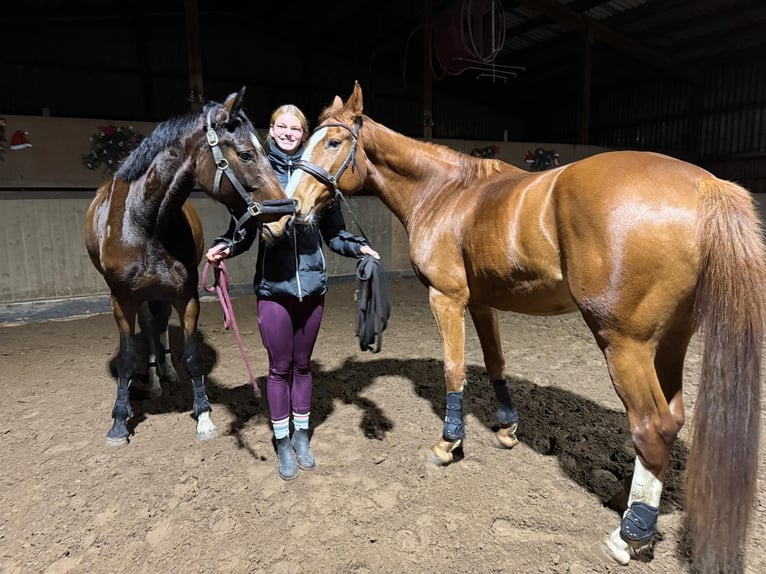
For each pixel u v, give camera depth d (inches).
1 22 355.6
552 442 90.0
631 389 54.9
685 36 372.5
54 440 93.8
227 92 454.0
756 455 48.6
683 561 59.4
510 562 60.1
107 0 357.1
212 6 414.0
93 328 181.2
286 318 76.5
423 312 202.4
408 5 364.8
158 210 82.4
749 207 50.1
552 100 565.0
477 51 292.0
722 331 48.7
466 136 581.6
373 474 80.0
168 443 91.7
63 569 60.4
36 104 376.8
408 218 85.5
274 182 72.9
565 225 57.2
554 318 185.8
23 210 191.0
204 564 60.9
